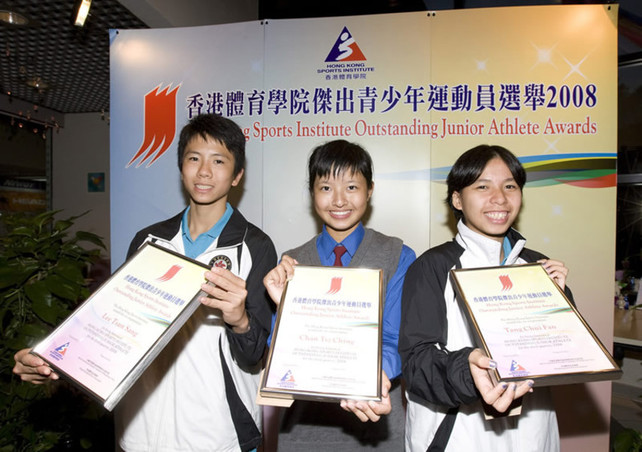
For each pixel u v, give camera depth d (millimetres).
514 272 1062
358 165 1298
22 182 4535
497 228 1144
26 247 1773
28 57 3328
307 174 2068
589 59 1949
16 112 4316
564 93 1957
